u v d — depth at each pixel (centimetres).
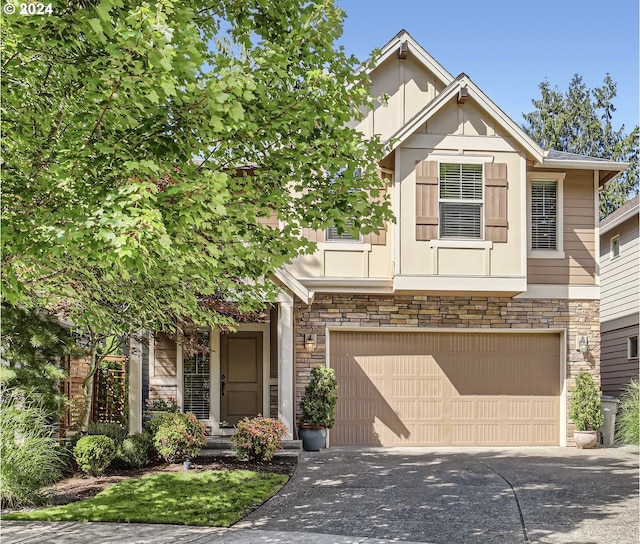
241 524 730
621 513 767
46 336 952
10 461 793
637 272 1684
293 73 598
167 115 489
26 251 488
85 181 497
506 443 1420
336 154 619
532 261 1439
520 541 654
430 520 738
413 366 1425
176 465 1103
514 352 1438
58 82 523
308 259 1399
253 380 1468
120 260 460
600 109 3831
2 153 535
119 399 1391
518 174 1368
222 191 494
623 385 1753
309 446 1326
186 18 472
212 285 713
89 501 829
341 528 707
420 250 1338
